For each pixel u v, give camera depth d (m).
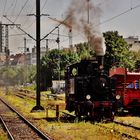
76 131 23.34
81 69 28.80
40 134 22.25
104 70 28.48
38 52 40.72
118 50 59.19
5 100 67.81
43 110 39.97
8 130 23.80
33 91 97.94
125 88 31.98
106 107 27.72
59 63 83.44
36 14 40.56
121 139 19.28
